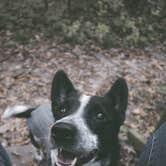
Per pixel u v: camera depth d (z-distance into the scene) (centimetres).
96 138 47
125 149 67
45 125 59
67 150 46
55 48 115
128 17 136
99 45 120
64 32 122
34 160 67
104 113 47
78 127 45
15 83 96
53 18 129
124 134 71
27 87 95
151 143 32
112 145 50
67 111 48
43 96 91
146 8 144
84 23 127
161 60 119
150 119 83
